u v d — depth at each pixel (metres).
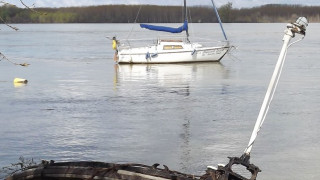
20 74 39.62
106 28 179.25
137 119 21.67
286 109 23.84
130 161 15.38
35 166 7.48
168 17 128.12
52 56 57.41
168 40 46.97
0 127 19.86
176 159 15.59
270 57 54.97
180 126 20.23
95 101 26.56
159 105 25.31
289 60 50.97
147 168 7.00
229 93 29.50
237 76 38.03
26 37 106.50
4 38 101.69
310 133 18.98
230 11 161.12
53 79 36.38
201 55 47.25
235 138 18.19
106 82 34.84
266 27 177.50
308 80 34.94
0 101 26.41
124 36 106.00
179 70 42.44
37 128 19.69
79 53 61.84
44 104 25.50
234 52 61.88
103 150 16.56
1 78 36.88
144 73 40.53
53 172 7.24
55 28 186.00
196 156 15.87
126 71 41.97
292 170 14.50
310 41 86.88
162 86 32.91
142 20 131.50
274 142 17.58
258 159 15.56
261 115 7.98
